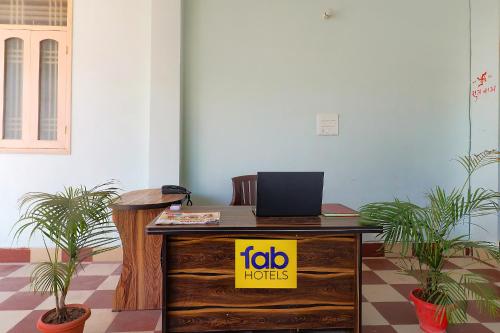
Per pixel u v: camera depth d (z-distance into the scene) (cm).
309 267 192
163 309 184
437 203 215
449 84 370
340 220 194
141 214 236
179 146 334
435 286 210
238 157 355
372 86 363
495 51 346
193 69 350
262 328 192
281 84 356
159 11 328
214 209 226
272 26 354
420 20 365
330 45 359
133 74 342
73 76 337
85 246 195
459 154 371
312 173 199
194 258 188
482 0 355
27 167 334
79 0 336
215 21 350
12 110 331
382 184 367
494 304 196
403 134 368
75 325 180
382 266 332
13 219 332
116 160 342
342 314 194
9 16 329
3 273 304
